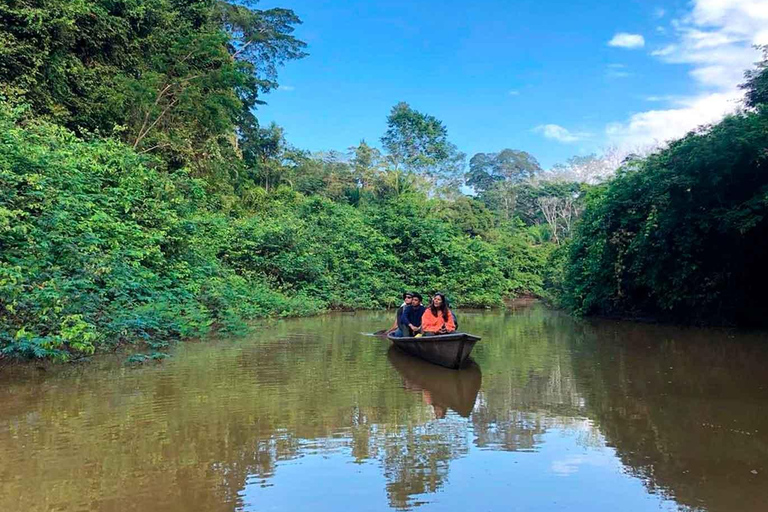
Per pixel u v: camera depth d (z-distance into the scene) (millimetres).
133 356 7305
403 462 3750
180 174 14922
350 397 5531
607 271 14961
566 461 3781
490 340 10242
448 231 24016
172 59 18094
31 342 5949
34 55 12016
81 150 10727
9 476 3434
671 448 4031
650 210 13430
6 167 7613
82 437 4172
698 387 5984
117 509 3008
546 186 55531
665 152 13180
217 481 3395
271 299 14195
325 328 11742
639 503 3117
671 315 13836
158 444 4043
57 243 7273
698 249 11914
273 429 4445
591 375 6688
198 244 13047
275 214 21031
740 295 12148
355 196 38500
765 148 10172
